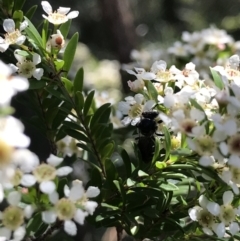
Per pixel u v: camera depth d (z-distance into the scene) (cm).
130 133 64
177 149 47
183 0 144
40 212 44
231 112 46
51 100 51
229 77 49
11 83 43
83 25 131
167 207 48
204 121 45
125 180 49
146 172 48
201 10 142
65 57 50
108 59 140
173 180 50
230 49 75
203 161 45
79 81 50
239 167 45
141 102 50
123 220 49
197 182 47
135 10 142
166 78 50
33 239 47
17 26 50
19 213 44
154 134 49
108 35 104
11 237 45
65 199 44
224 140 45
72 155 57
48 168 44
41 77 49
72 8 126
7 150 42
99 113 51
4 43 49
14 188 44
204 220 47
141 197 48
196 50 74
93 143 51
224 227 46
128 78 88
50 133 52
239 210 47
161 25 140
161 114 46
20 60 49
